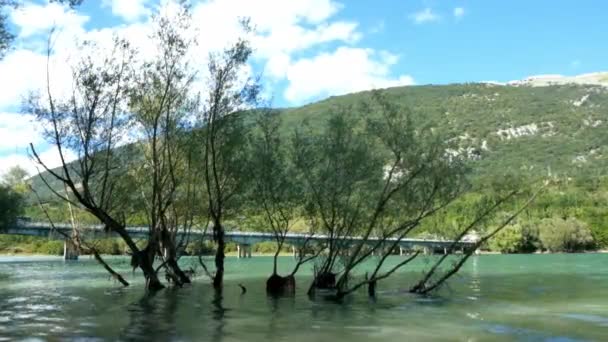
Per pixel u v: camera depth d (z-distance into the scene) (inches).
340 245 1327.5
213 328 818.2
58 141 1191.6
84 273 2377.0
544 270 2448.3
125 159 1423.5
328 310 1043.3
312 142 1310.3
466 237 1482.5
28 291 1481.3
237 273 2309.3
